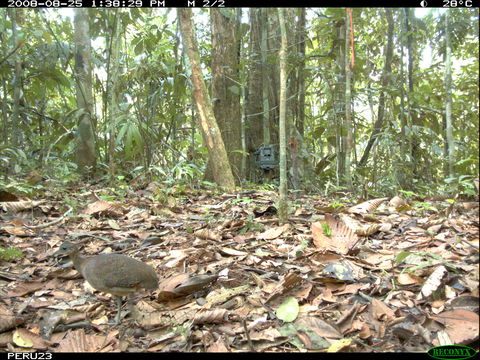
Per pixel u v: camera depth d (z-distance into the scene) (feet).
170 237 14.34
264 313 9.66
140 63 24.95
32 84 27.66
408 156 22.12
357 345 8.56
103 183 22.21
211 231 14.01
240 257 12.31
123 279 9.21
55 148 27.09
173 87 24.64
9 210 16.40
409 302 9.59
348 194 20.11
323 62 28.86
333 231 12.88
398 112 24.52
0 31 23.82
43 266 12.67
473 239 12.16
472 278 9.90
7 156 23.39
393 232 13.80
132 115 23.76
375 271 11.15
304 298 10.03
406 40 20.27
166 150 28.63
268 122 25.70
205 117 19.72
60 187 20.13
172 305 10.28
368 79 26.99
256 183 26.55
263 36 24.82
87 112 24.56
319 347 8.53
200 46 27.32
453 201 14.90
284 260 12.09
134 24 23.70
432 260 10.78
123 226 15.62
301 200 19.01
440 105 25.34
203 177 24.17
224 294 10.36
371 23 24.11
